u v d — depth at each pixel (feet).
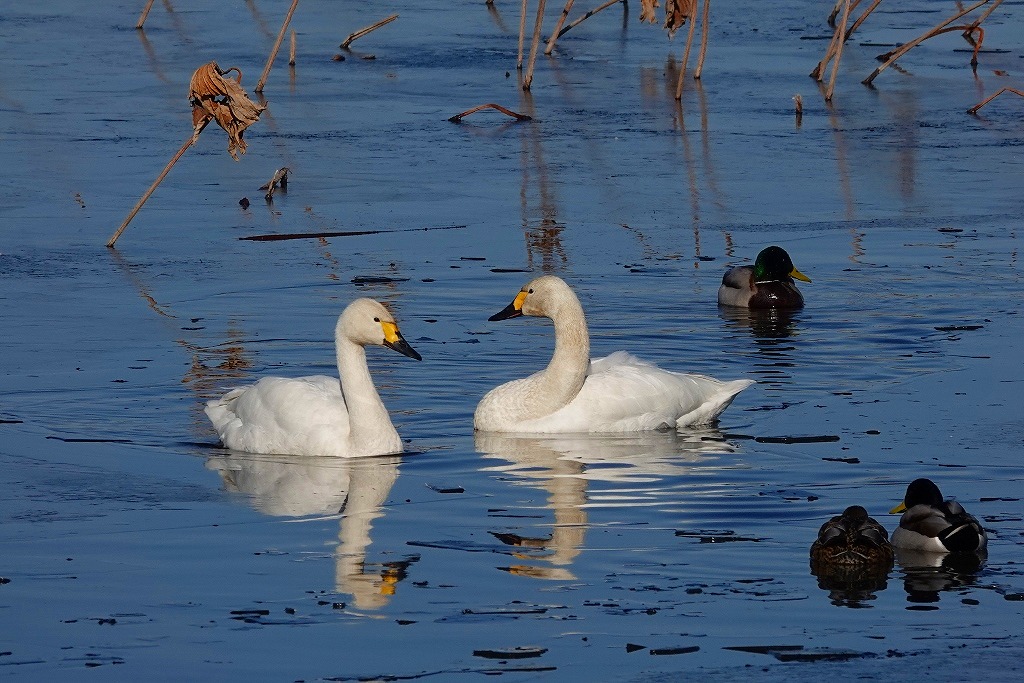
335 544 37.09
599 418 49.01
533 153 101.96
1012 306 65.05
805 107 119.14
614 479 43.01
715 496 41.06
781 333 61.57
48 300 65.57
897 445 45.85
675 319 64.23
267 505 40.47
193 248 76.33
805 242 78.74
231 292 67.51
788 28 156.97
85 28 152.56
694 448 46.62
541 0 122.21
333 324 62.08
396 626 31.83
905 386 53.11
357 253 75.51
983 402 50.62
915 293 67.87
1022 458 44.21
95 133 105.40
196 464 44.68
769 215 85.15
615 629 31.58
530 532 37.99
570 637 31.19
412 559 35.96
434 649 30.60
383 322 45.62
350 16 161.27
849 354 58.18
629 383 49.70
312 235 79.51
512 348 58.80
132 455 45.42
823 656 30.19
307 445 45.91
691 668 29.68
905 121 113.60
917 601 33.22
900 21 160.76
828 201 88.69
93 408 50.29
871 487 41.57
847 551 34.73
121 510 39.93
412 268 72.33
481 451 46.55
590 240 78.89
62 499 40.83
